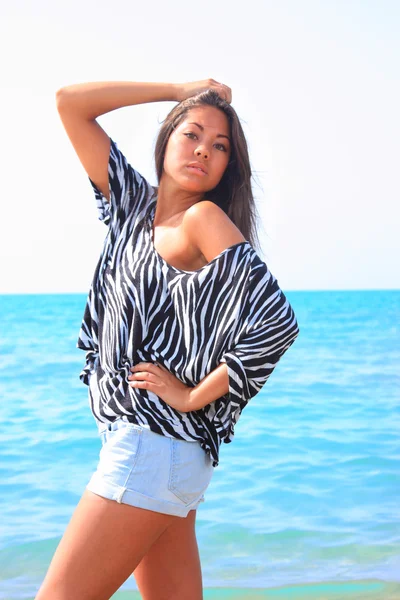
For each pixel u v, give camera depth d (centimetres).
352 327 3506
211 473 262
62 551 242
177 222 268
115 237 280
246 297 246
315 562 498
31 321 4022
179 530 281
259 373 244
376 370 1811
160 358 251
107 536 240
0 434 993
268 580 466
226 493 685
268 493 685
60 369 1820
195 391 248
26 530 569
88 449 896
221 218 255
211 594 444
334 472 775
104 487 242
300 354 2247
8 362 1986
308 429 1041
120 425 249
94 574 239
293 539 548
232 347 246
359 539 548
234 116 274
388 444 934
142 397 249
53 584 238
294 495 677
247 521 594
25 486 714
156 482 243
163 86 283
